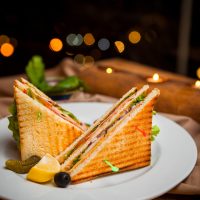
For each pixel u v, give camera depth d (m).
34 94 0.65
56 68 1.06
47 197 0.50
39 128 0.62
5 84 0.89
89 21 2.27
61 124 0.62
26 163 0.57
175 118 0.73
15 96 0.61
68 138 0.63
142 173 0.58
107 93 0.88
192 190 0.52
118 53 2.04
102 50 1.98
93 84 0.91
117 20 2.21
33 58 0.84
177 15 2.14
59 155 0.62
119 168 0.57
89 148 0.60
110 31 2.15
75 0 2.32
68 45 2.04
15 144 0.66
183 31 2.08
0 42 1.94
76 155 0.60
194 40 2.06
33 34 2.21
